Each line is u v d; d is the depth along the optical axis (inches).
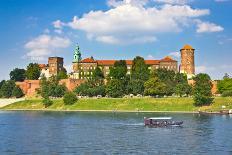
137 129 5753.0
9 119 7716.5
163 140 4571.9
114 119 7396.7
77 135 5073.8
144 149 3954.2
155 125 6146.7
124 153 3747.5
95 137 4874.5
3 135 5113.2
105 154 3703.3
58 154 3718.0
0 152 3836.1
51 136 4987.7
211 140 4495.6
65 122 6879.9
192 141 4456.2
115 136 4963.1
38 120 7396.7
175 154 3678.6
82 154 3710.6
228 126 5895.7
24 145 4249.5
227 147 4028.1
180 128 5777.6
